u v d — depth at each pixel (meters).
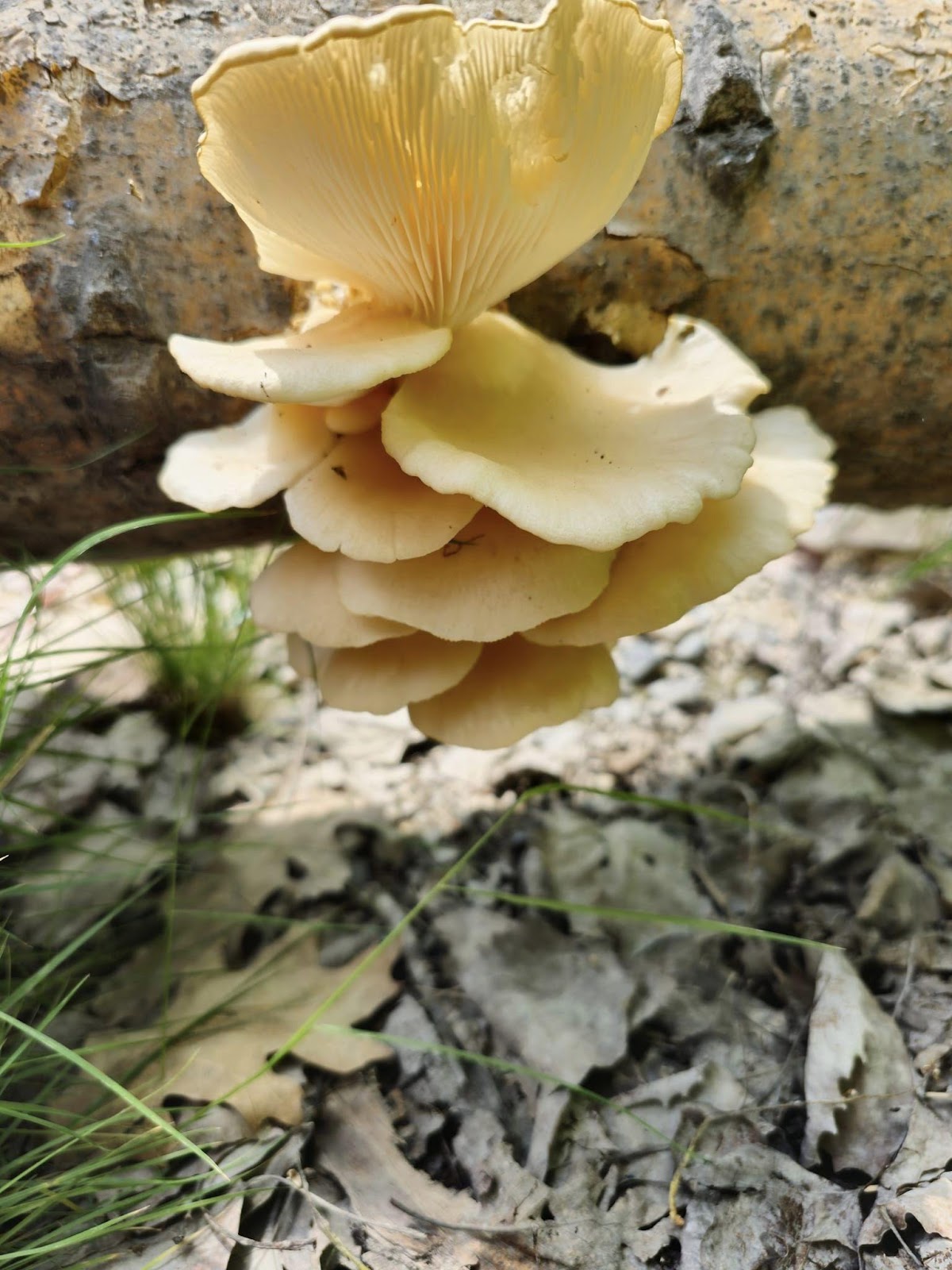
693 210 0.20
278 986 0.25
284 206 0.17
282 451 0.20
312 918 0.27
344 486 0.20
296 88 0.14
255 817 0.30
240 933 0.26
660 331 0.22
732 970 0.25
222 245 0.20
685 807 0.25
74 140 0.19
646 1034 0.24
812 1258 0.19
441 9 0.13
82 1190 0.19
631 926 0.26
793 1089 0.22
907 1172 0.20
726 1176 0.20
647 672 0.36
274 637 0.38
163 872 0.28
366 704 0.22
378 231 0.17
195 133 0.19
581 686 0.23
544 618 0.19
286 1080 0.22
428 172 0.16
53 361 0.20
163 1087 0.21
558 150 0.16
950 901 0.26
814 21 0.20
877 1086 0.22
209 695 0.32
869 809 0.29
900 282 0.21
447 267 0.18
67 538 0.25
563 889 0.28
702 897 0.27
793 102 0.20
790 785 0.30
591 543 0.17
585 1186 0.21
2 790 0.24
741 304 0.21
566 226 0.18
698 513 0.19
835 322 0.21
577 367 0.22
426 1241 0.20
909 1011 0.23
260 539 0.26
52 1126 0.19
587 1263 0.19
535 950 0.26
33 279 0.19
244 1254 0.19
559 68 0.14
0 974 0.23
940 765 0.30
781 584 0.40
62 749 0.32
